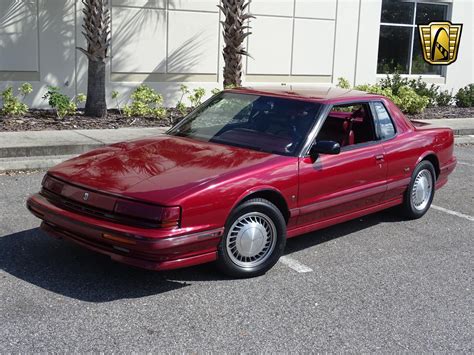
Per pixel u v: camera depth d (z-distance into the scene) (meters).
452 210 7.69
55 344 3.81
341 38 17.02
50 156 9.62
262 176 4.96
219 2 14.91
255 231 4.99
